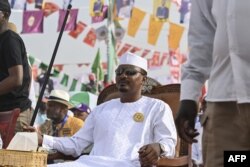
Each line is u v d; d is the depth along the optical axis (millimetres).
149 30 19141
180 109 4383
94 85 19234
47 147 7961
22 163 6133
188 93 4375
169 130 7699
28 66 8352
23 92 8164
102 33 18875
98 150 7961
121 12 18391
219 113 4191
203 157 4367
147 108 8000
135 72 8086
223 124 4180
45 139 7941
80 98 15633
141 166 7254
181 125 4363
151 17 18984
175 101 8398
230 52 4105
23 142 6473
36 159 6215
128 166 7586
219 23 4219
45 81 8789
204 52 4449
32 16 17453
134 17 18531
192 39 4492
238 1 4070
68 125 11508
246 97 4023
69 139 8156
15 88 7914
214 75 4246
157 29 19094
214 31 4445
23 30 17453
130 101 8094
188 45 4523
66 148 8094
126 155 7750
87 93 15773
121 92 8102
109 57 18188
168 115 7852
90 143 8266
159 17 18859
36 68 19406
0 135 7180
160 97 8500
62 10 17438
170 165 7289
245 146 4125
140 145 7781
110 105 8219
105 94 8984
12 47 7973
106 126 7996
